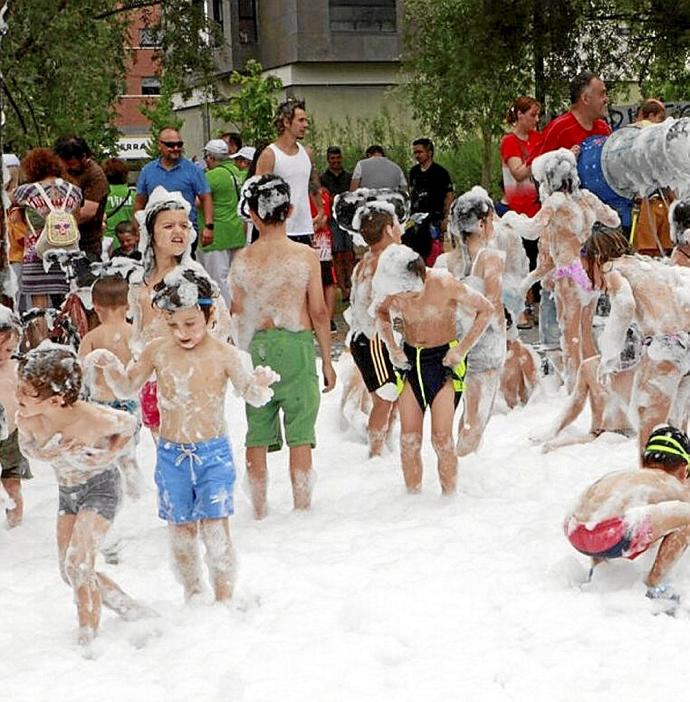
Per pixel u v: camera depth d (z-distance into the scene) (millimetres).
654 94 28766
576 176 14227
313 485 10641
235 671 6922
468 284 11641
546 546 8898
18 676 7035
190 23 32500
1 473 10328
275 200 10508
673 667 6766
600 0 27219
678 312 10266
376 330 10945
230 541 8180
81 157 16375
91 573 7539
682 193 14469
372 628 7516
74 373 7465
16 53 23797
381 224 11281
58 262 14984
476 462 11734
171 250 10555
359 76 48531
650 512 7609
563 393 15055
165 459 8141
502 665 6887
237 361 8203
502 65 27312
